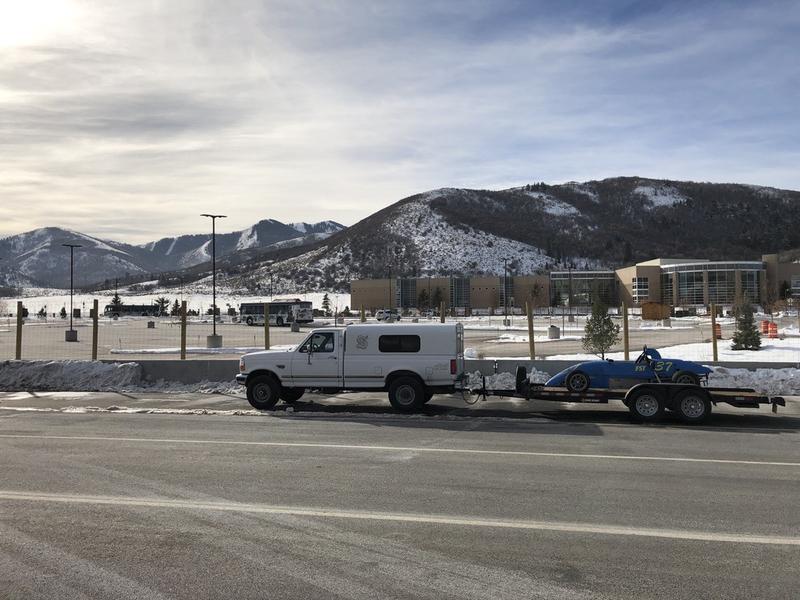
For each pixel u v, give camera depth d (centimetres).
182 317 2089
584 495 742
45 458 947
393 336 1496
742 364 1867
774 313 7850
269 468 881
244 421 1337
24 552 564
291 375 1530
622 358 2419
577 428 1236
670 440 1101
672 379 1379
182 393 1862
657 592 483
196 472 858
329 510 685
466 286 14825
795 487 776
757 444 1064
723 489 767
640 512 677
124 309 13488
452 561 542
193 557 551
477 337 4362
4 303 12900
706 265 11994
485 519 654
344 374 1505
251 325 7988
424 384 1477
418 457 955
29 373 1997
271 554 558
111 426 1262
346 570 523
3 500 722
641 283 13000
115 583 499
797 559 547
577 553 560
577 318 8594
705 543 584
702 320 7569
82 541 590
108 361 2036
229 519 654
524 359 1898
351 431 1199
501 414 1437
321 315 12225
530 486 783
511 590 486
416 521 648
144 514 671
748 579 507
